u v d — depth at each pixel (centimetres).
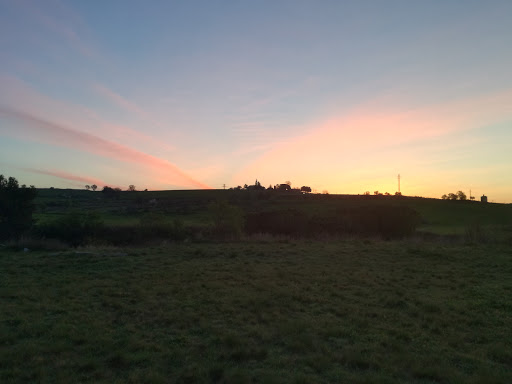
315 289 1012
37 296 916
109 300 881
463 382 480
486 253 1706
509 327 714
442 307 839
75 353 573
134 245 2275
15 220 2708
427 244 2098
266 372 505
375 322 743
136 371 506
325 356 562
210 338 641
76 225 2528
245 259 1555
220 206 2683
